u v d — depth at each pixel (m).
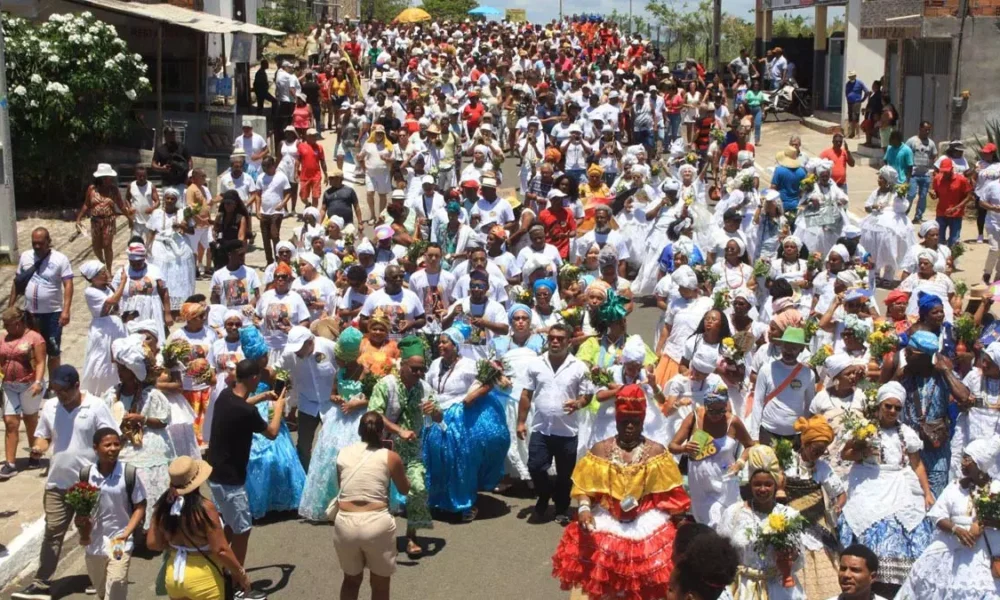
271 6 54.28
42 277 13.35
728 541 5.58
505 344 12.27
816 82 38.50
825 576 7.91
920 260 14.41
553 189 17.61
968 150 26.97
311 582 9.43
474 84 36.28
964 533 7.71
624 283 13.69
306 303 13.82
